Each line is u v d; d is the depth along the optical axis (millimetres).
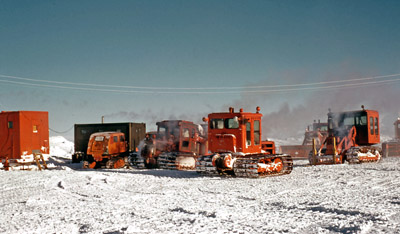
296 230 6012
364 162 20078
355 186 10977
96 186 12578
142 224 6695
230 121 15477
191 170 19266
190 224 6605
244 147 15211
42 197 10477
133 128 25812
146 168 21859
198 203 8703
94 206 8734
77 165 26141
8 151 23094
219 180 13609
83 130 27766
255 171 13742
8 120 23188
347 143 20375
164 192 10750
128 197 9961
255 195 9766
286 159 15562
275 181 12820
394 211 7242
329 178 13133
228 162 14555
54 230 6480
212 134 15844
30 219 7496
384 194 9375
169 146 21250
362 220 6547
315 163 19906
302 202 8523
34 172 18344
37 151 23531
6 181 14703
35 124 23703
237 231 6039
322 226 6230
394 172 14492
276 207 8031
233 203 8641
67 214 7855
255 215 7215
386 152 28312
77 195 10742
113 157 23578
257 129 16062
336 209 7547
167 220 6965
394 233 5656
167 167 20297
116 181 13820
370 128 20688
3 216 7914
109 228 6480
